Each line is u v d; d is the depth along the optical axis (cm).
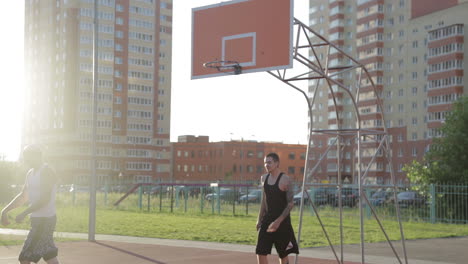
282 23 935
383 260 1239
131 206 3756
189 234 1809
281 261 832
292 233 820
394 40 9275
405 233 1964
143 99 11900
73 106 11075
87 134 11119
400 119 9094
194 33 1048
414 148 8838
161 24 12231
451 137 2756
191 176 12688
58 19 11475
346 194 3141
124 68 11675
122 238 1644
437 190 2631
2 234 1698
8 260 1131
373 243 1614
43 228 739
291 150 12494
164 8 12288
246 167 12144
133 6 11838
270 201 809
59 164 11169
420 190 2692
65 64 11219
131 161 11644
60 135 11256
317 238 1747
